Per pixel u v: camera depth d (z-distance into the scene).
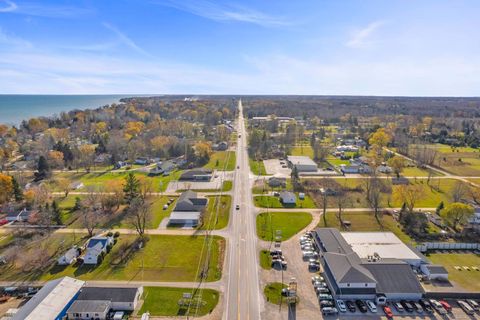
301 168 124.12
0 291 52.06
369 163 126.50
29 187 101.81
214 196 95.69
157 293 50.84
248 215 81.75
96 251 60.53
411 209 80.81
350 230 73.69
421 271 57.56
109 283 53.69
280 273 56.62
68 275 56.53
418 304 48.50
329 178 113.50
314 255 62.00
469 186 101.25
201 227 75.06
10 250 63.81
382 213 83.25
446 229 74.50
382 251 61.03
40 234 71.94
